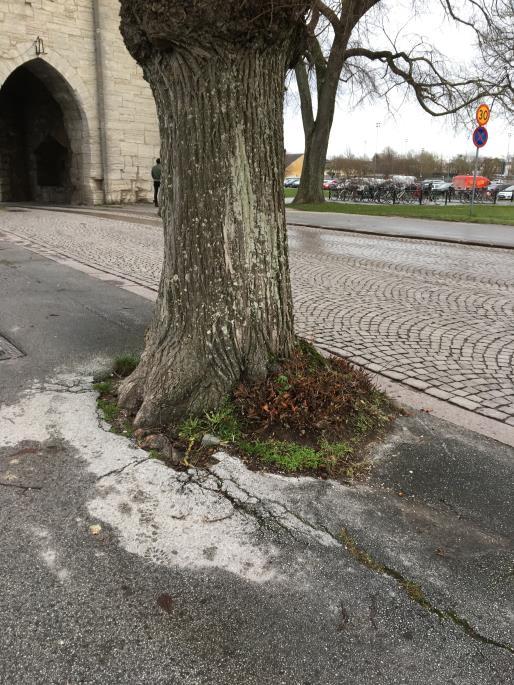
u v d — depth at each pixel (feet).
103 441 11.73
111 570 8.14
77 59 79.97
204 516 9.41
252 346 12.46
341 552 8.73
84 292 25.45
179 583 7.96
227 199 11.61
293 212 73.92
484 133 69.92
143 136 89.45
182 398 12.03
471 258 39.27
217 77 10.91
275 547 8.77
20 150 96.43
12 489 9.98
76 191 87.20
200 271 11.94
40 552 8.44
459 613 7.64
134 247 40.14
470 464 11.43
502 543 9.09
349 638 7.17
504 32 61.77
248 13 10.22
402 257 39.24
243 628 7.26
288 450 11.20
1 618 7.25
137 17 10.77
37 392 14.15
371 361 17.80
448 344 19.63
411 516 9.71
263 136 11.64
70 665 6.66
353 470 11.00
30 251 36.50
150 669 6.65
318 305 25.11
